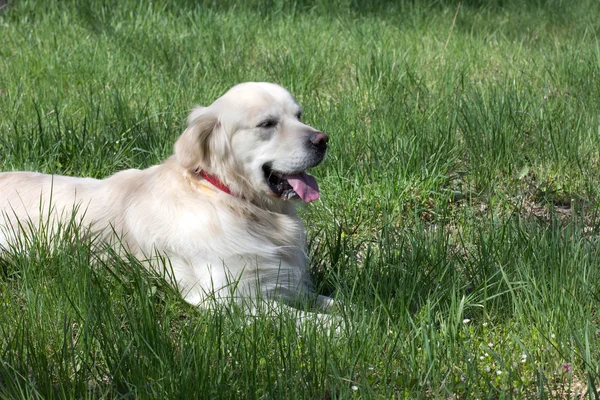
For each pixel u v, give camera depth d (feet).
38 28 17.04
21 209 10.28
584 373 8.71
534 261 9.80
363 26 17.54
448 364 8.70
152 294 9.41
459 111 12.88
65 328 8.68
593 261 9.67
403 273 9.59
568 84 14.17
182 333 8.96
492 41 17.02
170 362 8.56
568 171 12.05
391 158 11.82
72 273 9.55
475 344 8.98
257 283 9.68
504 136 12.19
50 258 9.84
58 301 9.36
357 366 8.75
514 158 12.19
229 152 9.76
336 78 14.76
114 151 12.09
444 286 9.59
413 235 10.37
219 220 9.76
